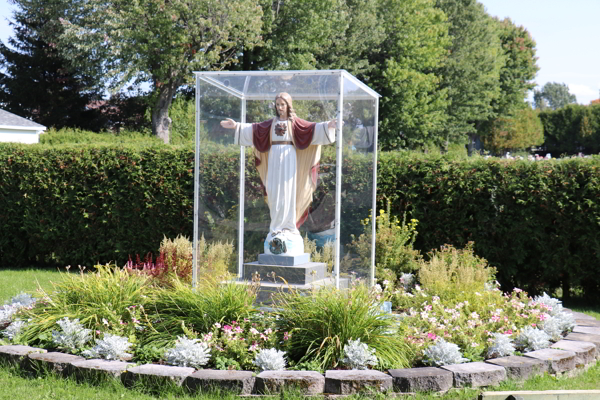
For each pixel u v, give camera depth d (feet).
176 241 28.94
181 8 83.30
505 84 163.32
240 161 25.82
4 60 118.83
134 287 22.08
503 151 179.83
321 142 22.94
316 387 16.25
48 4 104.47
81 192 42.34
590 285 35.09
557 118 225.97
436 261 28.58
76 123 121.90
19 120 82.38
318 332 18.76
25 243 44.96
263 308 20.93
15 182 43.78
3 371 18.22
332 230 22.79
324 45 103.71
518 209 34.17
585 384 17.78
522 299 25.00
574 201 33.09
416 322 21.04
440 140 128.67
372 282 27.43
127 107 125.49
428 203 35.73
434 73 128.57
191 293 20.61
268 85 23.99
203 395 16.05
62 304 21.57
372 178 27.45
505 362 18.08
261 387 16.25
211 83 23.99
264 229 25.38
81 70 101.45
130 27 87.30
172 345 18.92
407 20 113.39
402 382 16.53
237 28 89.66
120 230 41.78
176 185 40.24
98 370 17.11
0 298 31.50
